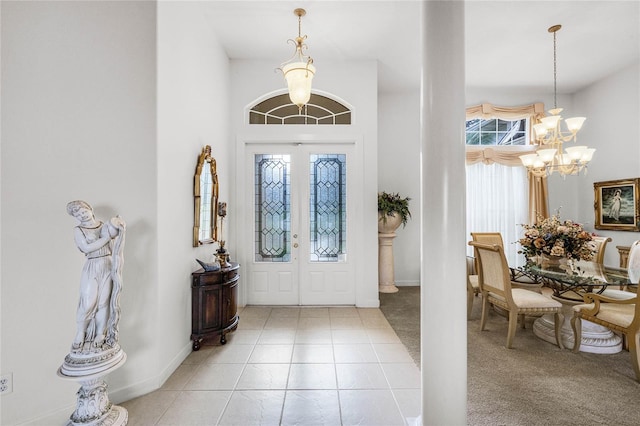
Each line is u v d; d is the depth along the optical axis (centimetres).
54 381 192
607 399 212
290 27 344
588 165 519
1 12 182
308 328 342
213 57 349
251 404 209
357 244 414
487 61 432
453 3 159
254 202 423
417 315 384
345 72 417
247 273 420
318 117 425
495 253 296
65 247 196
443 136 159
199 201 295
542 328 314
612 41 381
